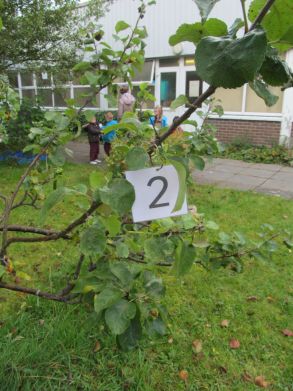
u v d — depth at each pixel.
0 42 7.23
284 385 2.18
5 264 1.58
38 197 2.05
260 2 0.80
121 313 1.15
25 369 2.02
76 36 7.80
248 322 2.73
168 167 1.16
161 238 1.26
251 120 10.19
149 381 2.14
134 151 1.03
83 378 2.11
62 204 5.05
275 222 4.65
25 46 7.66
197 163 1.91
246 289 3.13
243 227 4.46
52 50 8.08
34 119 7.55
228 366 2.31
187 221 1.51
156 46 11.41
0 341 2.26
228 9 9.44
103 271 1.33
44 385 2.00
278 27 0.78
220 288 3.13
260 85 0.81
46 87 10.27
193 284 3.17
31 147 1.71
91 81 1.50
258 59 0.65
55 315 2.60
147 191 1.16
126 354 2.29
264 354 2.41
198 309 2.85
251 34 0.67
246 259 3.58
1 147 7.48
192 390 2.12
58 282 3.07
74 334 2.37
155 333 1.37
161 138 1.08
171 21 10.95
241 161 8.98
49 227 4.32
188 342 2.50
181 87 11.35
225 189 6.25
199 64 0.70
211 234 4.17
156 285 1.32
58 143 1.71
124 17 11.59
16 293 2.90
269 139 10.04
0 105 2.61
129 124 1.13
